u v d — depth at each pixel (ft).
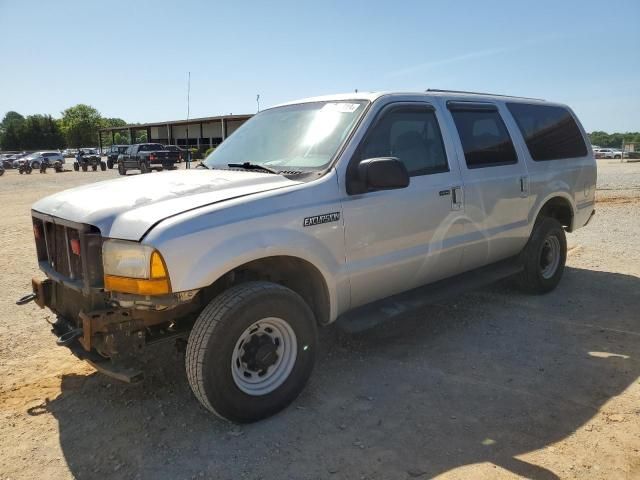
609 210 41.91
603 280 21.39
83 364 14.03
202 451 10.00
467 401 11.75
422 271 14.35
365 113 13.16
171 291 9.60
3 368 13.83
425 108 14.74
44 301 12.48
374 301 13.82
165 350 14.48
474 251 15.88
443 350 14.65
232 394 10.37
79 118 399.03
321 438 10.36
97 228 10.26
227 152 14.92
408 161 13.89
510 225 17.11
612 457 9.61
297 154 13.12
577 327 16.25
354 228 12.35
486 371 13.29
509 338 15.46
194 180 11.95
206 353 10.01
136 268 9.61
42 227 12.55
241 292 10.49
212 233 10.02
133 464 9.67
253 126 15.57
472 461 9.54
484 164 16.19
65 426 10.98
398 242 13.41
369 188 12.42
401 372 13.26
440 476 9.13
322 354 14.40
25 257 27.40
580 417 11.02
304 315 11.35
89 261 10.19
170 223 9.71
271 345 10.97
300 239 11.26
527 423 10.79
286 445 10.14
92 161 139.23
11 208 51.34
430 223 14.15
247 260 10.45
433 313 17.67
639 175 81.76
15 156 192.95
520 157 17.62
